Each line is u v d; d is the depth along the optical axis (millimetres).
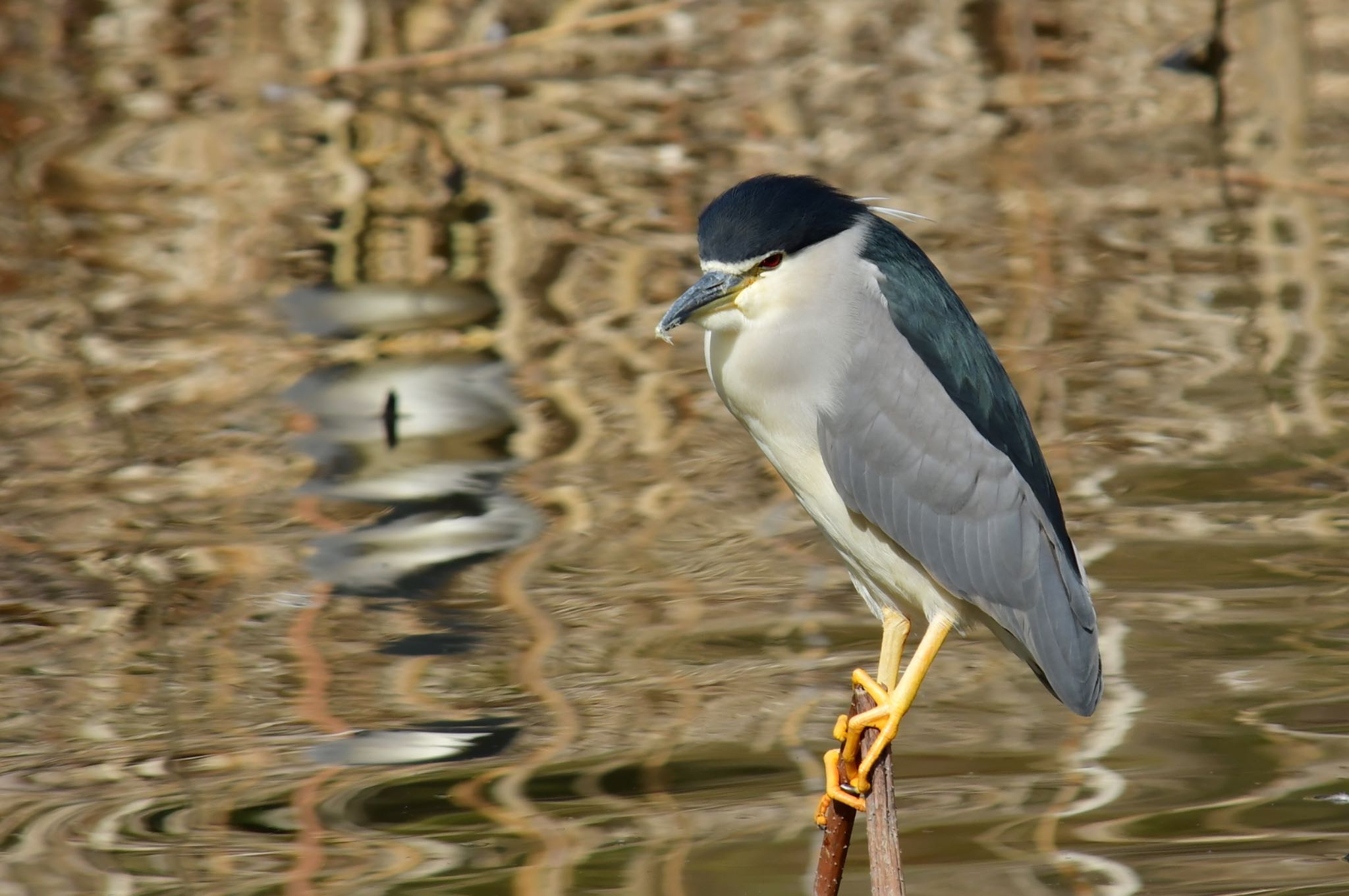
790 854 8008
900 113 19703
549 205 17484
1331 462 12008
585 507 11836
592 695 9469
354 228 16906
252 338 14531
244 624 10312
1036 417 12867
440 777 8664
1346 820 8148
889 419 7172
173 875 7844
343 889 7727
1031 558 7230
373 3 21625
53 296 15320
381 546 11266
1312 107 19859
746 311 7152
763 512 11766
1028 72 20547
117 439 12742
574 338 14555
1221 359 13805
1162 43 21359
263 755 8914
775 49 21438
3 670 9805
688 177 18188
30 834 8188
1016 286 15320
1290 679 9383
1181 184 17875
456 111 20047
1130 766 8680
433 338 14531
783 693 9445
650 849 8047
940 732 9117
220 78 20547
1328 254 15883
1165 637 9867
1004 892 7602
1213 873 7723
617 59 21438
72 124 19359
